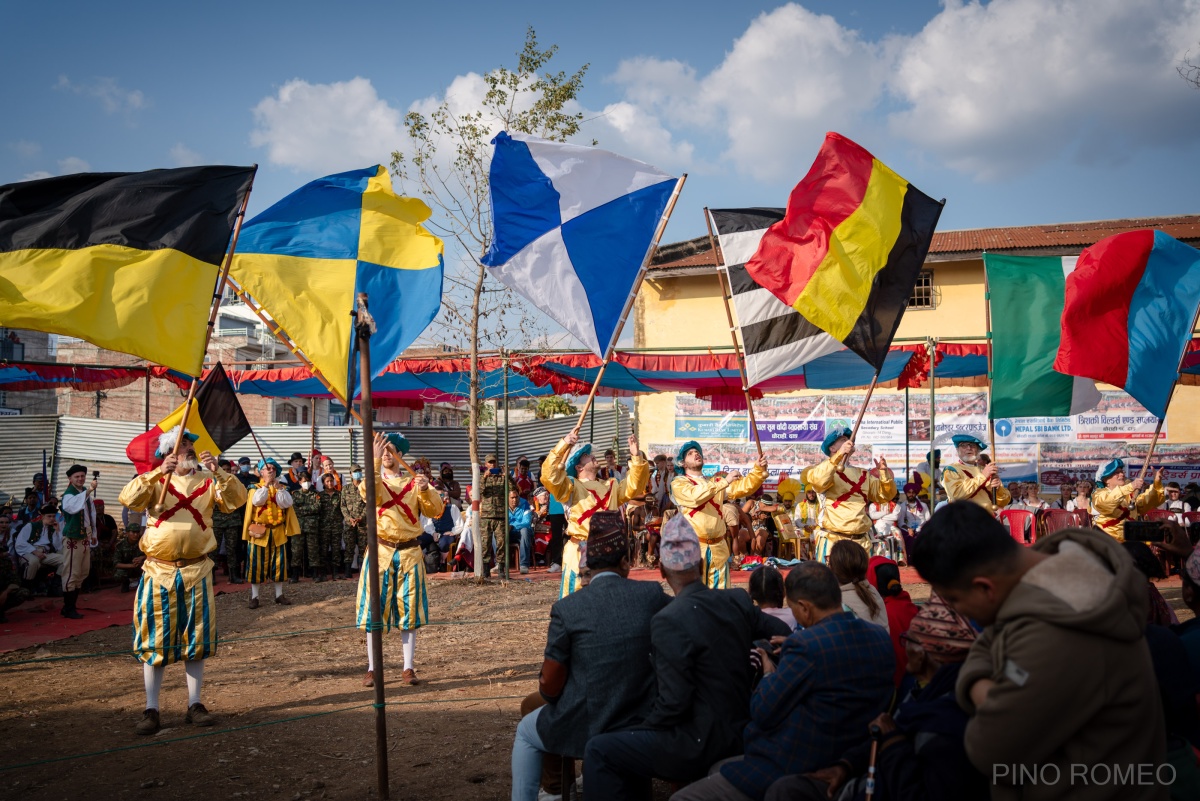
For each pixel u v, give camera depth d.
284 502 12.42
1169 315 7.99
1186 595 3.74
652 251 6.93
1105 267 7.89
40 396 27.03
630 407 22.48
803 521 15.98
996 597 2.61
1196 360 13.84
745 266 7.17
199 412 10.86
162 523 6.34
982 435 20.33
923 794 3.00
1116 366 7.84
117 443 20.38
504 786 5.14
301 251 6.31
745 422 21.36
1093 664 2.39
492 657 8.72
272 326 6.05
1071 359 7.79
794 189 6.96
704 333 22.55
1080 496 12.74
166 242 5.86
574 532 7.96
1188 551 5.58
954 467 9.66
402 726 6.36
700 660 3.83
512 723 6.39
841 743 3.47
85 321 5.55
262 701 7.15
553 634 4.16
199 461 6.83
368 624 7.64
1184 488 19.30
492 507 15.45
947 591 2.68
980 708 2.53
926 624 3.32
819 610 3.79
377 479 7.62
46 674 8.20
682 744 3.77
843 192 6.95
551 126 14.63
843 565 4.70
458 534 15.52
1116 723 2.43
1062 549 2.59
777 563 11.01
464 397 17.81
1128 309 7.95
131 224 5.84
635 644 4.07
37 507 14.77
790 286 6.87
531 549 16.56
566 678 4.17
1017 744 2.44
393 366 14.90
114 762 5.63
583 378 15.99
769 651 4.04
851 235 6.90
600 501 7.92
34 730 6.36
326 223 6.45
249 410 29.22
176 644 6.34
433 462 21.70
